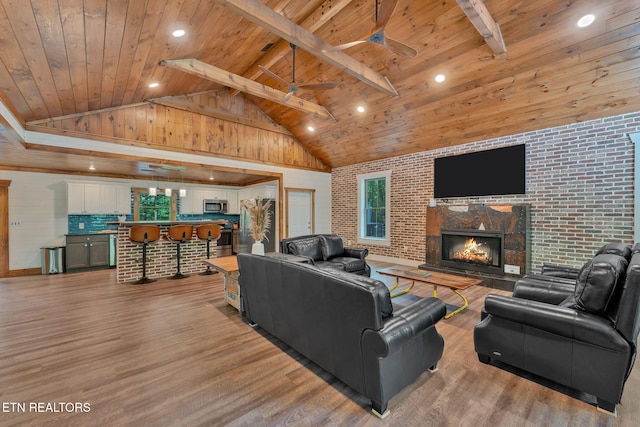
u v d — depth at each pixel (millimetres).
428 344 1994
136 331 2828
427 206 5875
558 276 3199
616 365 1646
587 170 4023
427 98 4520
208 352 2420
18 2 1926
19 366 2180
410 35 3561
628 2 2602
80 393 1862
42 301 3773
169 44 3178
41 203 5863
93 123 4543
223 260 4039
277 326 2521
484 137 4988
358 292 1684
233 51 3963
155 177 7234
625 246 2637
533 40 3188
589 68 3318
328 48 2893
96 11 2236
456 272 4945
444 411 1709
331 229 8125
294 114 6250
